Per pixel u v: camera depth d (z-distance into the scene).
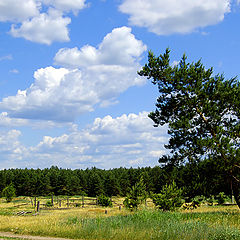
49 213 30.33
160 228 14.91
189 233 13.41
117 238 13.97
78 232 15.37
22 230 17.19
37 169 136.62
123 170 130.75
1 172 113.25
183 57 25.61
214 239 12.72
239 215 19.81
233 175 22.98
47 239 14.34
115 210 32.69
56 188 107.12
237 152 21.77
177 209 25.02
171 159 24.00
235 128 22.81
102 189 99.69
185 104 24.77
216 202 39.41
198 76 24.50
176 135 23.75
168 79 25.56
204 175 23.34
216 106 23.72
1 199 67.31
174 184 25.44
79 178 119.25
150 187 58.94
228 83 24.98
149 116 26.48
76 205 44.91
